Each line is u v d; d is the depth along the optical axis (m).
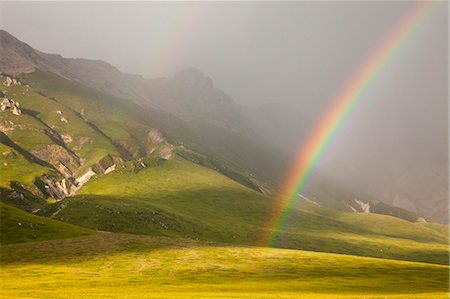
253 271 136.50
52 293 87.56
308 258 162.62
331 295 98.69
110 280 115.38
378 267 152.00
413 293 110.25
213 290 103.31
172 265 139.25
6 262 132.38
